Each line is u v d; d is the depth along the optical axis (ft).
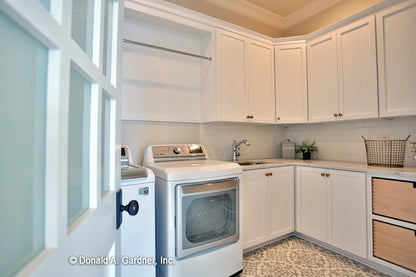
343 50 7.25
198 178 5.11
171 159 6.64
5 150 0.83
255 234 6.91
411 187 5.19
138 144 6.92
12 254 0.86
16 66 0.87
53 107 1.04
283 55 8.52
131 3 6.11
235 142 8.57
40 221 1.00
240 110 7.72
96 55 1.74
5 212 0.83
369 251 5.93
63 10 1.11
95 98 1.68
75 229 1.28
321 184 7.11
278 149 10.16
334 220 6.73
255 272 5.89
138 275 4.47
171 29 7.41
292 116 8.41
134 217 4.49
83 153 1.55
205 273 5.14
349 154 8.08
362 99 6.76
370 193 5.93
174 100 7.52
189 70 7.83
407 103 5.83
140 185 4.58
